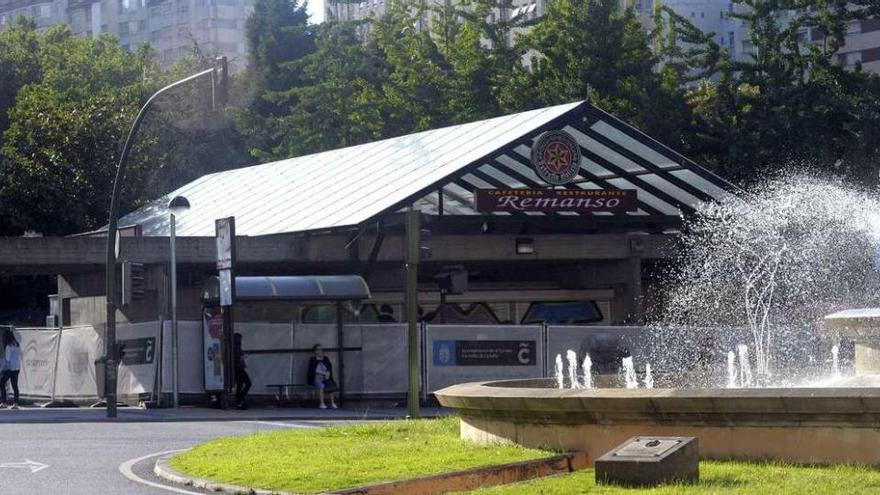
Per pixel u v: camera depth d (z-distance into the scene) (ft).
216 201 154.51
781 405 38.58
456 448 47.73
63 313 149.69
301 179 145.59
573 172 128.88
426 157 132.77
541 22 200.34
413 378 68.03
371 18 231.30
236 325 104.17
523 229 137.18
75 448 62.03
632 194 132.05
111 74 240.32
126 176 198.29
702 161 191.72
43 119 196.75
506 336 110.52
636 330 114.32
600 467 37.22
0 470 51.60
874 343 49.80
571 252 136.05
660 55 198.80
